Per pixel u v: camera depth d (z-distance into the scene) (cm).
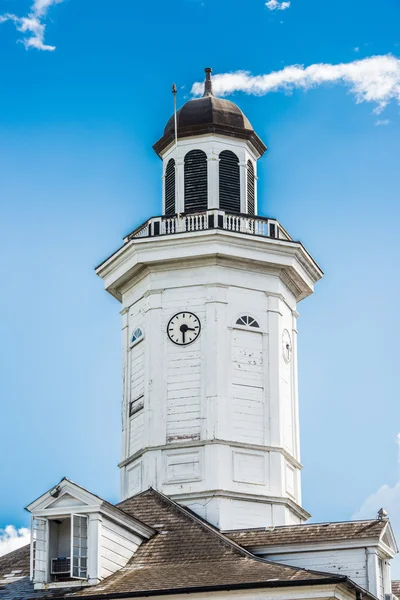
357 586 4212
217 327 5288
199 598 4169
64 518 4538
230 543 4606
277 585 4116
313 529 4734
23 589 4481
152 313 5372
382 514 4738
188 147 5653
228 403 5206
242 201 5612
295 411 5462
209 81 5881
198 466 5141
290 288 5581
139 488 5228
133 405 5388
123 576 4453
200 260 5362
